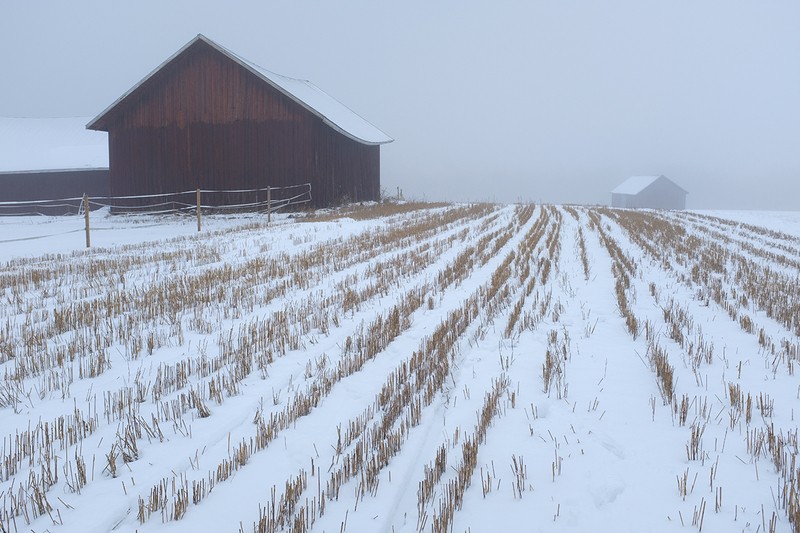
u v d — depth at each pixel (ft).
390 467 16.40
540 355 25.91
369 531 13.55
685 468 16.28
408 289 39.52
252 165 100.68
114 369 24.18
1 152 135.03
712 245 63.77
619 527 13.73
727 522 13.78
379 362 25.02
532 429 18.51
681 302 36.52
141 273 45.70
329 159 104.53
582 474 15.99
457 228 80.43
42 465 15.25
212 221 92.94
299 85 123.34
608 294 38.83
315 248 58.70
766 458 16.71
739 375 22.98
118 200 107.14
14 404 20.34
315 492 15.19
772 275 45.78
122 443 17.62
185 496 14.34
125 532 13.56
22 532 13.42
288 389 21.84
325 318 30.68
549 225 88.84
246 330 29.48
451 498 14.47
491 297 35.99
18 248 63.87
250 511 14.39
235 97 101.09
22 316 32.99
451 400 21.08
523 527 13.78
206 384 22.35
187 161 103.55
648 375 23.49
